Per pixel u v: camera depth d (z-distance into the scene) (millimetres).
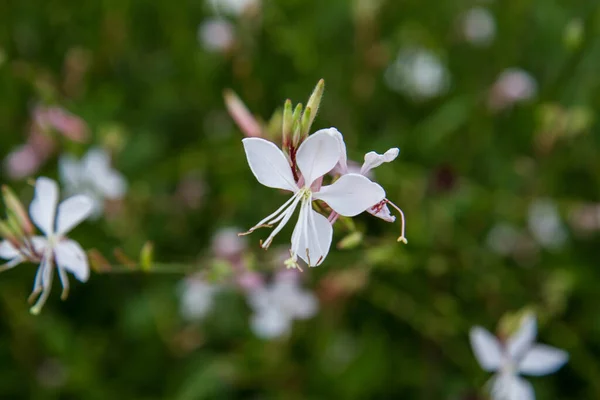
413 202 363
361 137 421
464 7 479
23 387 358
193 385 345
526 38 455
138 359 362
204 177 405
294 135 244
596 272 382
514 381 305
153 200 398
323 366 353
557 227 392
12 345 362
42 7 461
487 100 423
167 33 461
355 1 410
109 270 285
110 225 370
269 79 438
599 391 346
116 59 459
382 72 442
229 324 362
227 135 419
